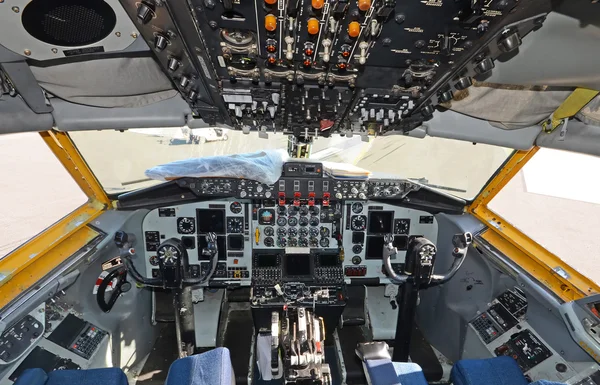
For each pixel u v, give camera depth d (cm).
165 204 151
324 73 73
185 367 86
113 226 143
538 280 122
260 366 154
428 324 171
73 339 123
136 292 156
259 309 147
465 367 108
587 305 105
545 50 67
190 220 158
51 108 91
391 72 72
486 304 144
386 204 160
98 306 136
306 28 59
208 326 165
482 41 60
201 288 168
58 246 125
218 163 138
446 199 153
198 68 73
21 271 110
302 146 150
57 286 113
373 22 57
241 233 160
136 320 155
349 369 152
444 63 68
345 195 148
